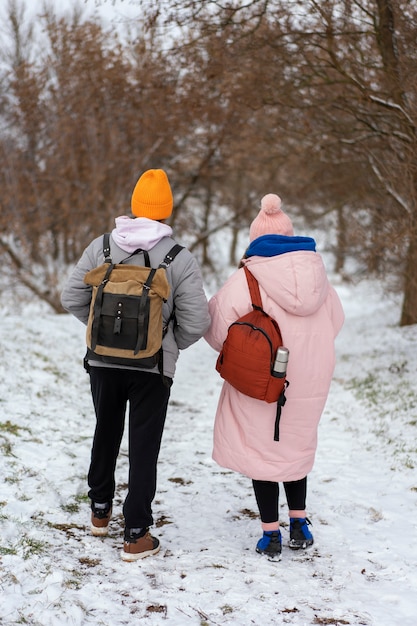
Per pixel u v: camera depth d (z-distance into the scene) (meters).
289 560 3.25
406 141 8.29
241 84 9.68
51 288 16.47
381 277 11.08
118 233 3.12
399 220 9.22
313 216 16.12
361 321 16.91
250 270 3.18
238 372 3.05
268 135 13.32
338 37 8.19
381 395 7.56
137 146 16.42
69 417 5.87
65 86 15.19
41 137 16.39
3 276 16.88
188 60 9.49
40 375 7.25
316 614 2.69
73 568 2.99
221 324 3.19
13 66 15.97
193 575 3.01
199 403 7.45
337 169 13.28
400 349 10.92
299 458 3.20
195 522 3.78
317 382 3.17
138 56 13.24
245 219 20.19
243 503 4.12
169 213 3.22
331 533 3.62
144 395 3.08
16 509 3.58
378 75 8.38
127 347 2.92
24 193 16.42
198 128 16.16
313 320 3.18
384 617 2.67
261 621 2.63
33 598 2.65
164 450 5.32
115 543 3.36
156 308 2.94
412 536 3.54
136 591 2.84
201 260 19.75
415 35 7.34
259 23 8.13
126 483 4.31
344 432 6.07
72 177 16.31
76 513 3.74
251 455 3.18
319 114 10.52
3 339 8.68
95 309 2.95
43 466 4.45
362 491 4.34
